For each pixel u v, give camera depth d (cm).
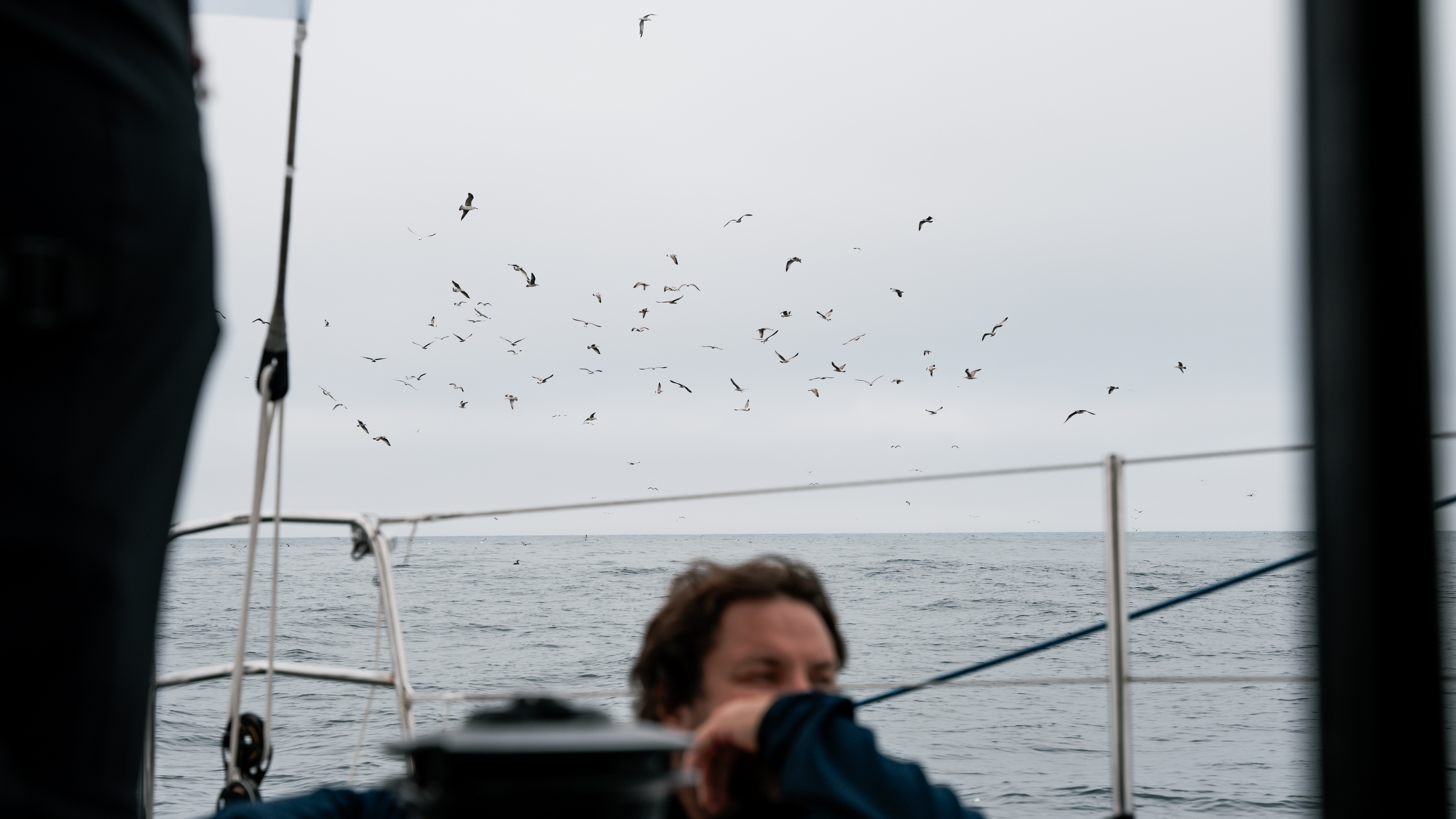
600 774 62
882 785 114
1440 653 74
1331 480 76
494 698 306
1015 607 3134
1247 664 1950
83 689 75
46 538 72
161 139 83
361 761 1074
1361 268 76
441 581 3950
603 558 5906
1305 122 80
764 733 123
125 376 79
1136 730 1270
